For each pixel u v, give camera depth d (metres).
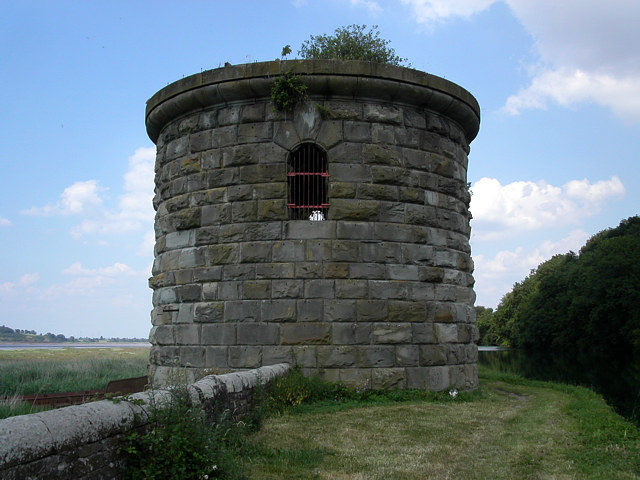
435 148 14.10
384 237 13.10
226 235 13.23
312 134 13.21
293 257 12.84
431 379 13.02
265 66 13.20
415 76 13.53
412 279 13.22
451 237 14.10
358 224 13.02
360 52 18.97
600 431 9.28
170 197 14.51
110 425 5.16
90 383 19.83
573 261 68.75
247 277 12.95
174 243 14.09
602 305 52.47
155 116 15.05
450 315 13.65
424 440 8.67
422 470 7.04
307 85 13.17
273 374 11.02
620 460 7.54
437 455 7.80
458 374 13.63
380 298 12.87
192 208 13.79
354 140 13.27
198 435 6.07
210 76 13.54
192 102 13.97
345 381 12.43
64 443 4.52
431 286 13.47
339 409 11.01
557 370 31.27
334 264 12.79
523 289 88.50
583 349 58.09
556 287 66.88
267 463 7.11
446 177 14.26
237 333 12.80
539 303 68.38
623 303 50.47
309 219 14.68
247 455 7.37
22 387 18.34
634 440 8.77
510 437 9.01
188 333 13.34
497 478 6.78
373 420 10.05
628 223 65.31
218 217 13.39
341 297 12.70
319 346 12.55
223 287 13.09
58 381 20.34
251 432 8.74
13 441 4.06
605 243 58.25
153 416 5.86
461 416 10.72
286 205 13.06
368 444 8.32
